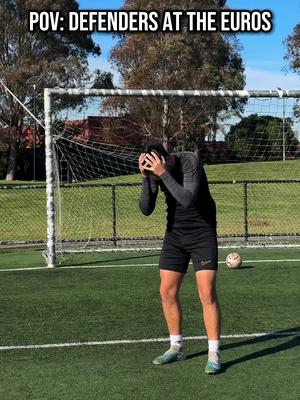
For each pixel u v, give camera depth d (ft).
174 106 69.46
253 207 63.26
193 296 24.08
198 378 14.64
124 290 25.54
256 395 13.47
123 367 15.57
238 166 77.82
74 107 51.21
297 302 22.99
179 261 15.37
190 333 18.74
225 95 34.09
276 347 17.25
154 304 22.80
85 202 61.77
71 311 21.84
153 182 15.10
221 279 27.71
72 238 44.27
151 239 42.34
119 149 52.85
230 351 16.89
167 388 13.98
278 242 41.01
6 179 145.59
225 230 49.11
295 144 53.67
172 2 129.59
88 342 17.88
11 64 144.25
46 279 28.35
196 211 14.79
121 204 62.03
